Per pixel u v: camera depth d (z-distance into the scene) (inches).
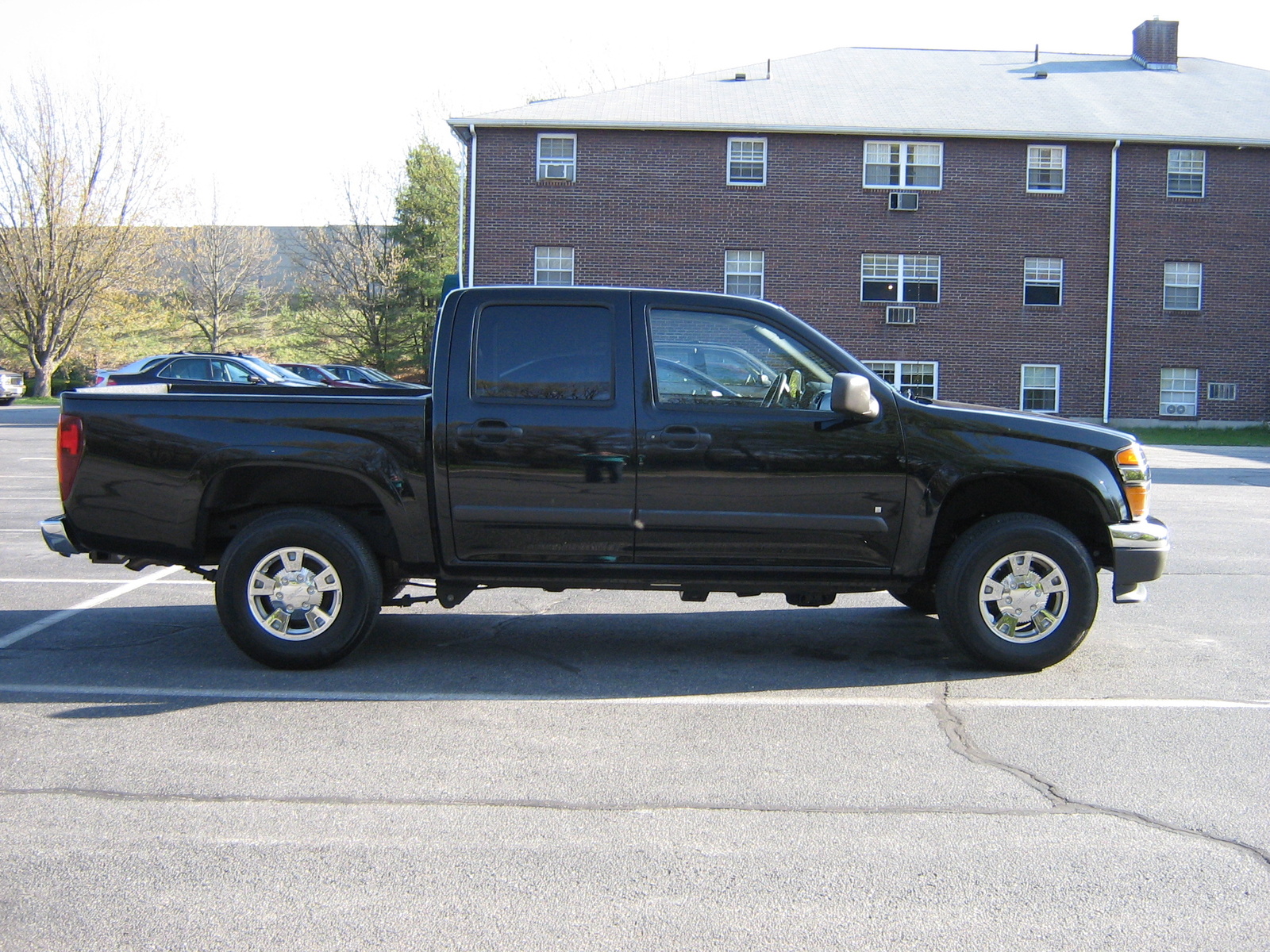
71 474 218.5
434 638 256.1
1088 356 1192.2
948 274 1180.5
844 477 217.2
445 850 138.4
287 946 115.3
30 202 1664.6
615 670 228.1
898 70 1327.5
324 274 2172.7
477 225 1165.1
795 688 214.7
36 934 117.5
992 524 221.6
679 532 217.5
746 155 1167.6
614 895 126.8
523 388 218.2
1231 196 1189.7
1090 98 1262.3
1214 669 229.0
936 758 173.9
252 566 219.1
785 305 1175.0
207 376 861.8
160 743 178.5
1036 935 118.0
